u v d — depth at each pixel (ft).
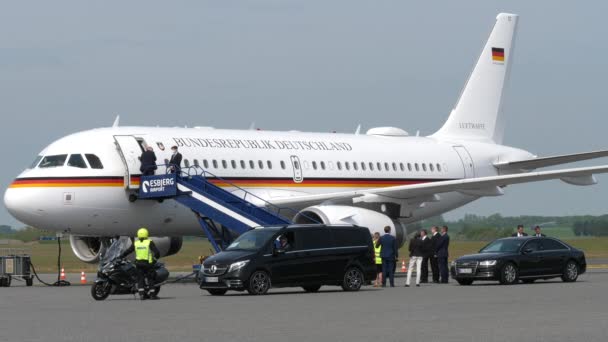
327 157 262.06
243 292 186.60
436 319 124.26
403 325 116.98
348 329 112.88
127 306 151.64
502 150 309.01
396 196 243.40
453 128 306.35
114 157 221.46
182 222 232.32
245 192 234.79
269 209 243.19
